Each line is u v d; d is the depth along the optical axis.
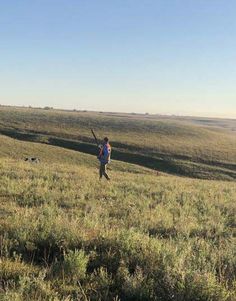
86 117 140.75
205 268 6.18
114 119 142.00
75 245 7.13
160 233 9.42
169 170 71.06
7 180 16.06
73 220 8.63
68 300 4.92
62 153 69.19
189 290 5.34
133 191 16.28
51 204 11.52
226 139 117.19
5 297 4.73
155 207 12.86
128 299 5.41
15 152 64.62
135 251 6.79
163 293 5.39
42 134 93.62
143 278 5.69
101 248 7.11
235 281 5.82
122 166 63.34
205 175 68.19
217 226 10.64
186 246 7.53
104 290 5.54
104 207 12.27
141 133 110.56
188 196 16.31
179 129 122.56
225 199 16.77
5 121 107.31
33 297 5.01
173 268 5.93
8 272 5.81
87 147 83.56
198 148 91.31
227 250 7.55
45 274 5.81
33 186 15.19
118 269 6.07
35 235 7.47
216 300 5.25
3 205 11.17
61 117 129.88
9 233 7.64
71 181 17.64
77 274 5.88
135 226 9.81
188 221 10.96
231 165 77.44
